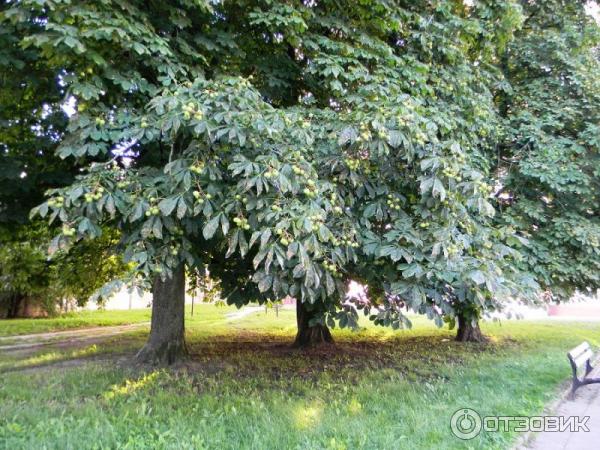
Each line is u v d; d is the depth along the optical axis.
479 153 6.59
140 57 4.29
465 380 5.83
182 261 4.42
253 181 3.26
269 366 6.51
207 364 6.41
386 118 3.96
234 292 5.73
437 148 4.28
